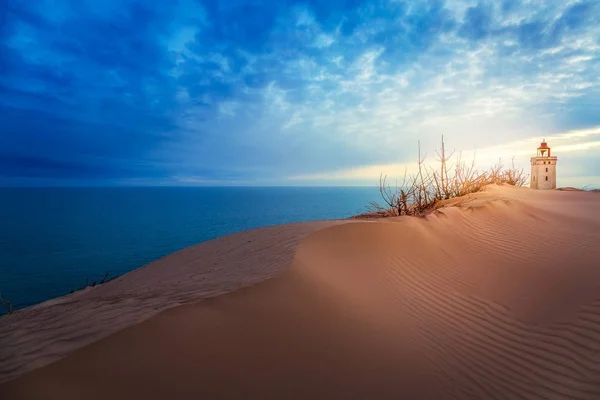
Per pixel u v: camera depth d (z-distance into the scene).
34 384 2.13
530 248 6.86
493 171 17.55
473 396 3.02
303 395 2.67
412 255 6.06
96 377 2.29
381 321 3.95
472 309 4.63
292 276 4.18
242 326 3.12
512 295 5.04
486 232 7.69
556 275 5.55
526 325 4.25
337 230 6.24
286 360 2.94
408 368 3.24
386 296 4.63
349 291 4.46
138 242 64.31
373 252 5.85
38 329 3.09
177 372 2.51
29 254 53.75
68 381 2.21
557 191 14.45
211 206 169.12
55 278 37.84
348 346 3.33
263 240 7.42
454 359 3.54
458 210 8.51
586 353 3.60
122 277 8.41
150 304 3.50
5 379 2.16
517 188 15.05
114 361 2.43
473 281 5.51
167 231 79.62
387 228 6.64
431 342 3.78
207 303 3.23
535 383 3.23
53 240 69.19
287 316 3.46
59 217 127.12
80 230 86.00
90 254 53.12
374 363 3.20
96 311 3.55
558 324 4.16
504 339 3.97
